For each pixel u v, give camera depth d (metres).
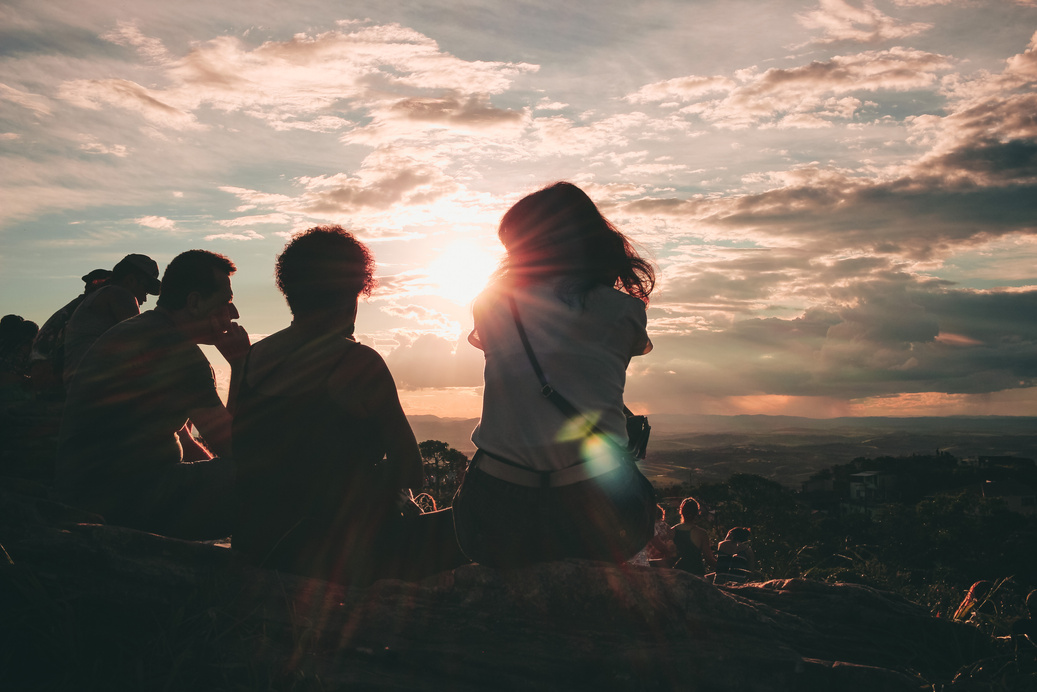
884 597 2.62
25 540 2.17
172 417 2.93
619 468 2.20
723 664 2.04
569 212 2.27
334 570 2.38
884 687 2.00
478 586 2.31
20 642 1.91
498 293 2.32
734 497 35.47
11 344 4.54
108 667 1.89
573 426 2.12
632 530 2.26
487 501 2.23
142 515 2.83
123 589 2.13
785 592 2.71
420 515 2.51
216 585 2.19
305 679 1.91
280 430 2.35
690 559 7.42
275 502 2.36
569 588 2.23
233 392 2.85
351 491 2.38
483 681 2.02
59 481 2.79
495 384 2.23
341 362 2.35
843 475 101.56
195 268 3.04
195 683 1.88
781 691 2.00
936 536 45.62
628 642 2.12
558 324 2.17
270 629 2.10
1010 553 41.09
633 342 2.25
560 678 2.04
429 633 2.16
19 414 4.02
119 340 2.84
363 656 2.06
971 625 2.48
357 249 2.45
